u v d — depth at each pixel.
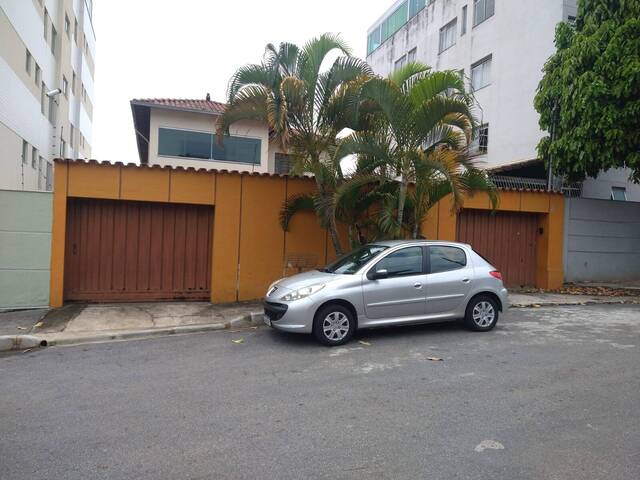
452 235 12.85
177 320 9.08
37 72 20.98
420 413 4.79
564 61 13.66
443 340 7.80
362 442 4.15
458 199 9.04
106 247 10.56
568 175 14.49
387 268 7.87
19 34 17.67
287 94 9.36
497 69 21.45
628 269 14.98
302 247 11.43
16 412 4.85
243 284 11.05
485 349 7.24
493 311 8.48
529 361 6.60
